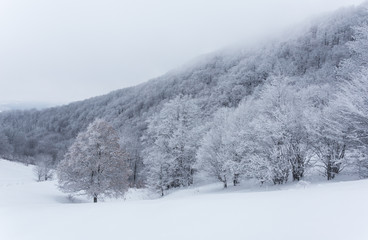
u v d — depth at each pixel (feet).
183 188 112.47
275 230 10.48
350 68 50.16
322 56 290.56
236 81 281.33
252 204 16.35
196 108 144.25
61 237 14.07
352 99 44.91
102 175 79.30
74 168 77.56
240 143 79.71
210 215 14.74
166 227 13.30
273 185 65.87
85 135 82.28
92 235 13.65
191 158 118.01
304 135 61.31
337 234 9.16
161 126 132.36
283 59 317.22
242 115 96.43
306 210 12.84
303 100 67.62
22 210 29.27
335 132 50.88
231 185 89.71
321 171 62.90
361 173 49.03
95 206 29.73
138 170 168.14
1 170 207.82
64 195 87.61
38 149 340.39
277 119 63.46
